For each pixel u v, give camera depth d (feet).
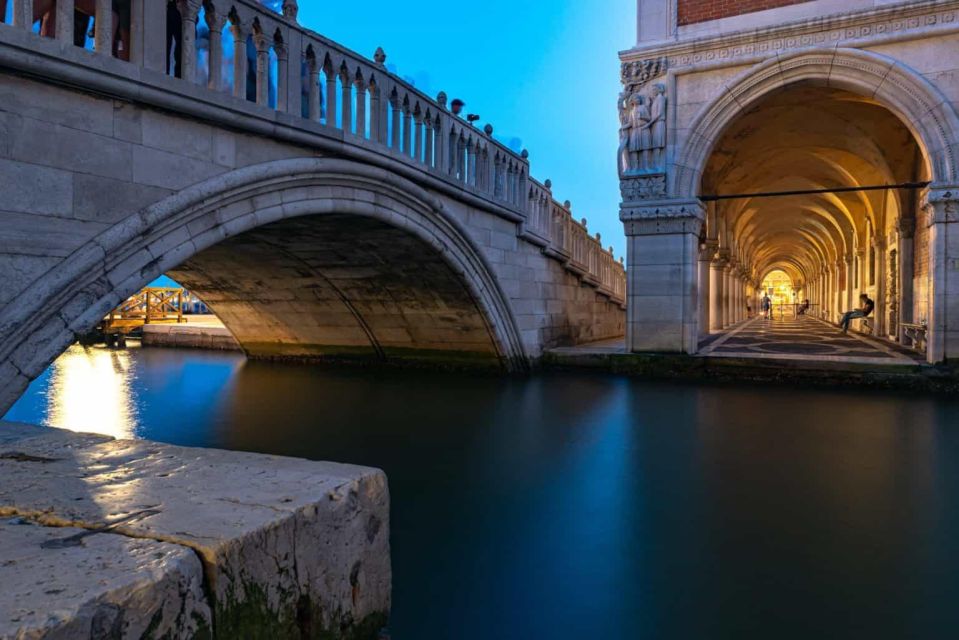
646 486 15.94
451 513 14.03
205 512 5.83
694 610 9.70
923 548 11.93
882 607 9.71
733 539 12.46
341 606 6.62
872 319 61.41
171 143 18.11
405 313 40.65
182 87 17.75
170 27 20.98
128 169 16.96
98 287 16.22
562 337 47.91
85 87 15.74
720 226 65.62
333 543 6.52
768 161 56.75
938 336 32.35
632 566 11.27
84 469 7.29
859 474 16.88
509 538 12.59
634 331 39.58
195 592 4.83
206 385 35.22
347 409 27.17
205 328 61.16
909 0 33.17
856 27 34.68
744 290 113.91
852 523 13.29
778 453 19.20
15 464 7.47
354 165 24.86
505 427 23.25
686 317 38.50
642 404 28.12
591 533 12.84
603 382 35.73
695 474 16.98
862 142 47.01
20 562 4.63
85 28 19.88
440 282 35.96
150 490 6.49
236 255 36.11
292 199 22.62
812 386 33.60
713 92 37.88
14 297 14.58
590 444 20.54
